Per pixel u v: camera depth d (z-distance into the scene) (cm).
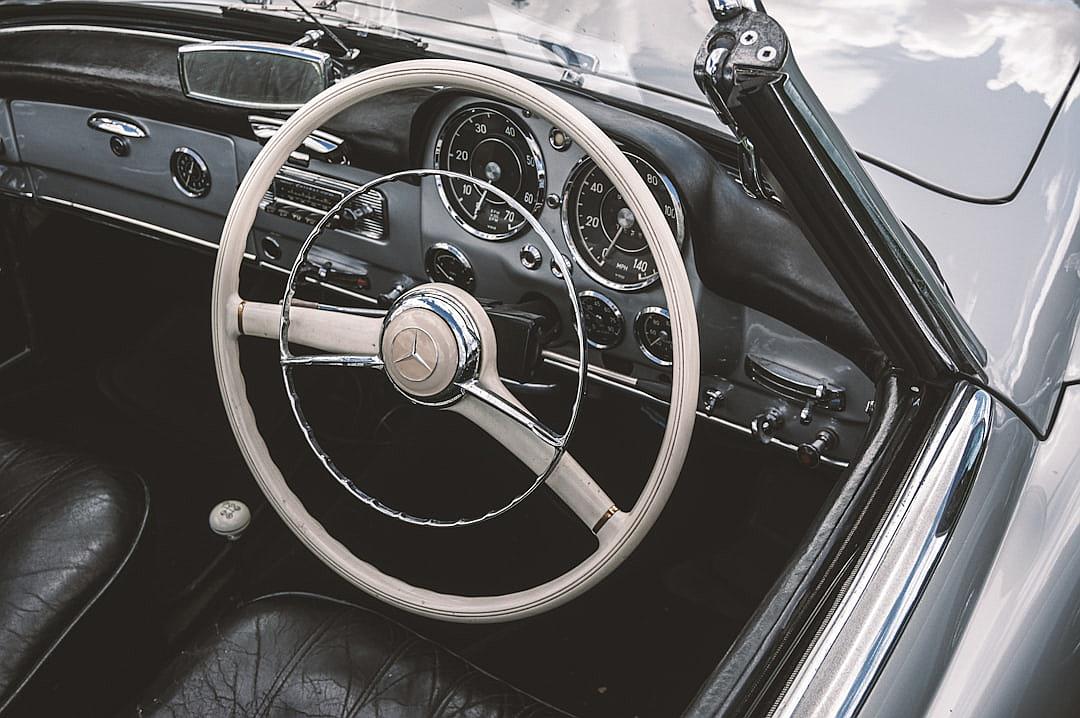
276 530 199
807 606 95
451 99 144
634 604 191
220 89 142
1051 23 145
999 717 98
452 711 123
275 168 129
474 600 129
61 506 140
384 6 159
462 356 117
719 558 190
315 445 131
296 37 166
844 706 85
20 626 128
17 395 221
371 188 122
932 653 93
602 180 139
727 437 170
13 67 182
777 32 80
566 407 177
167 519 199
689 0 149
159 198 188
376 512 201
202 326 234
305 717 124
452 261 158
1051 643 108
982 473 103
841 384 138
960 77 140
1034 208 127
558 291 151
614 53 147
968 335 104
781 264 131
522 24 152
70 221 212
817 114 85
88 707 139
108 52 178
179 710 125
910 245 95
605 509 122
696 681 178
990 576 101
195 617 182
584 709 175
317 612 133
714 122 141
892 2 149
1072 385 122
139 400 223
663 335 147
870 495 102
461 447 205
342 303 194
